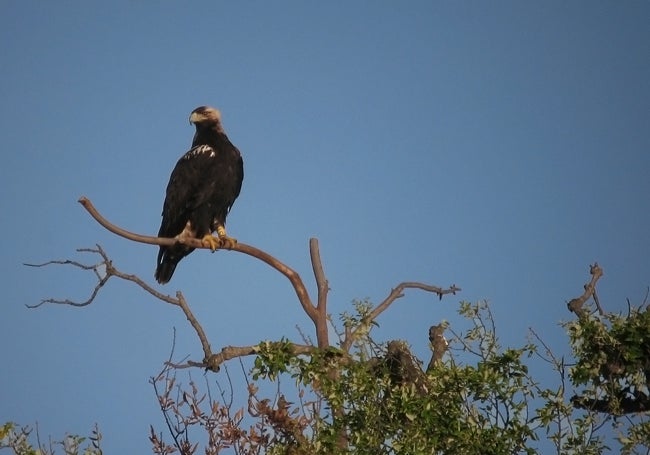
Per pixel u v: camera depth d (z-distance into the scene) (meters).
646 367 12.80
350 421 12.64
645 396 12.90
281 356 12.82
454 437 12.18
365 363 13.05
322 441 12.34
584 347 12.73
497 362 12.45
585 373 12.51
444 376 12.38
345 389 12.70
